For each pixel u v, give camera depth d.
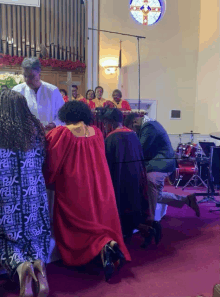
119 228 1.96
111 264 1.73
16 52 3.89
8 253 1.60
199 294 1.71
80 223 1.85
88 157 1.92
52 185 2.01
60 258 2.08
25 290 1.45
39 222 1.76
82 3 3.44
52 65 3.91
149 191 2.22
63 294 1.70
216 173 2.71
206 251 2.31
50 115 2.41
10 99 1.68
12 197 1.64
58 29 3.68
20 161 1.66
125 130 2.16
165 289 1.77
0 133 1.62
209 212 3.32
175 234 2.67
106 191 1.93
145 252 2.28
